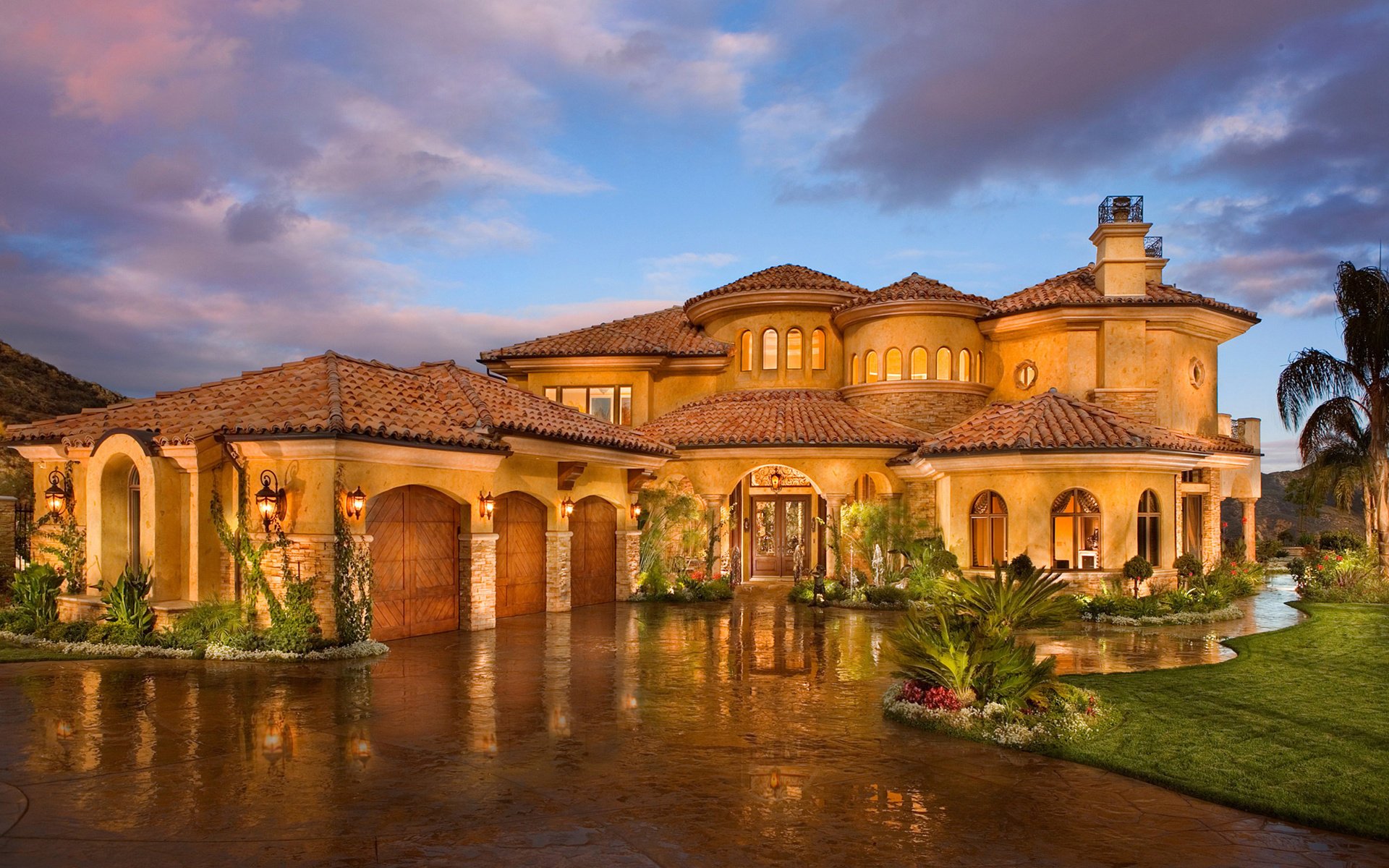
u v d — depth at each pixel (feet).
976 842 22.40
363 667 44.91
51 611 53.57
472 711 35.65
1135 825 23.68
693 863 20.86
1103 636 56.85
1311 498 79.56
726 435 82.99
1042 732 31.83
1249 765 28.55
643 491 83.30
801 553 87.86
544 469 66.95
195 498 49.88
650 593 77.71
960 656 35.01
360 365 60.44
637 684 41.29
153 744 30.37
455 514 59.06
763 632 58.49
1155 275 89.04
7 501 63.00
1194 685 40.93
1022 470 69.56
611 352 94.94
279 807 24.32
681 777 27.37
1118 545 67.97
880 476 84.53
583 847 21.72
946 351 89.25
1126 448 65.87
